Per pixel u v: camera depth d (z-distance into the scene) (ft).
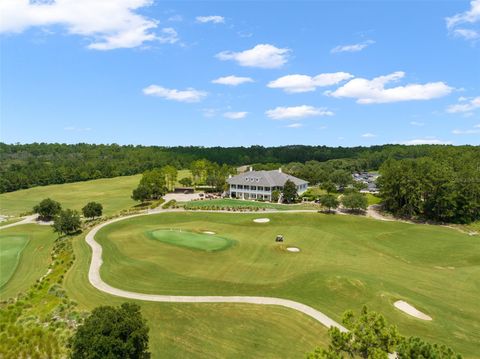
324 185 400.06
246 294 124.26
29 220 305.53
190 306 114.11
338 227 254.68
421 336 99.45
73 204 394.93
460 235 237.45
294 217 274.77
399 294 125.70
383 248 203.92
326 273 141.08
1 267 175.63
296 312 110.32
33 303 122.21
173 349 90.02
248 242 195.42
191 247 179.63
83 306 114.62
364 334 63.36
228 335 97.14
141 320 82.43
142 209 313.94
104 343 72.64
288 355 88.38
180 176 599.57
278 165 628.69
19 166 614.34
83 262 158.10
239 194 399.03
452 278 153.48
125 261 156.87
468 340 99.19
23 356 89.71
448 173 288.71
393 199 298.97
